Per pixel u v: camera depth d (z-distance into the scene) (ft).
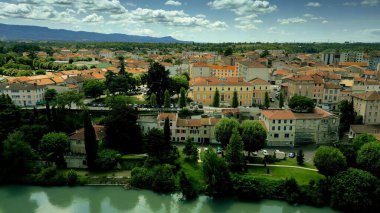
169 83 648.79
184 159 415.64
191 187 361.71
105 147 437.58
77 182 382.01
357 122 532.32
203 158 384.27
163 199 360.48
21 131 428.56
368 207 321.93
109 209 340.59
